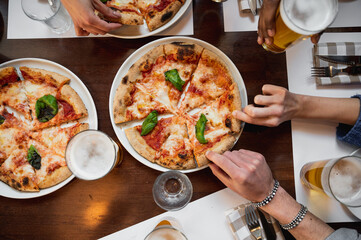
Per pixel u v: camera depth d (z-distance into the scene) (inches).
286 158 26.3
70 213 25.7
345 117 24.7
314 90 26.9
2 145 25.9
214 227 25.6
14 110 26.8
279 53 27.3
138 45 27.3
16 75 26.0
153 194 25.3
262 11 23.9
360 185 23.7
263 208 24.3
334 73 26.3
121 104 25.7
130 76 26.0
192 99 27.1
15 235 25.5
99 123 26.5
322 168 22.8
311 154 26.3
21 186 24.8
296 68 27.1
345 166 23.9
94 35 27.1
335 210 25.6
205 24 27.4
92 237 25.5
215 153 23.6
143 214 25.8
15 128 26.3
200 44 26.4
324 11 21.5
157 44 26.4
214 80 27.2
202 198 25.8
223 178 24.2
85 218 25.7
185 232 25.5
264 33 24.3
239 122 25.1
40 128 26.1
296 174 26.2
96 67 27.1
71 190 25.9
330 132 26.5
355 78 26.4
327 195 23.8
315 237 23.1
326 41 27.2
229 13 27.4
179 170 25.2
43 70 25.8
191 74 27.7
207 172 26.2
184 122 27.0
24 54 27.0
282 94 23.6
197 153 25.4
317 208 25.7
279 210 23.6
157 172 26.2
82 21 24.2
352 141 25.1
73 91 25.6
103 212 25.7
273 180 24.3
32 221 25.6
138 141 25.4
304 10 21.5
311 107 24.7
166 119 27.0
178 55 26.2
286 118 24.7
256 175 23.1
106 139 24.0
